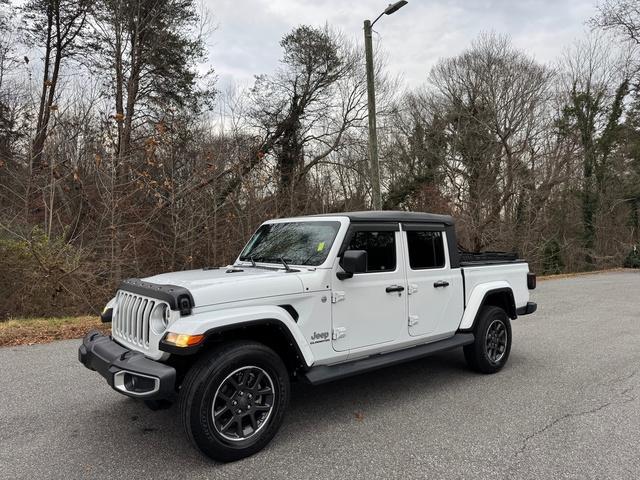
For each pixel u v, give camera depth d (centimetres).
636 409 440
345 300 418
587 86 2961
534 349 676
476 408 446
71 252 1145
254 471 328
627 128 3025
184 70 2034
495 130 2612
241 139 1623
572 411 436
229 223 1453
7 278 1089
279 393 364
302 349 374
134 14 1853
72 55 2000
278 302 374
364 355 437
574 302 1174
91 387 506
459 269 532
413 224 490
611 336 761
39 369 571
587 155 2878
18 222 1170
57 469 331
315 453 355
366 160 2500
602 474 321
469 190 2469
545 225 2644
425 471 327
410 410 442
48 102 1614
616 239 3278
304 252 439
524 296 623
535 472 324
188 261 1320
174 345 317
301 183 1925
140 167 1309
